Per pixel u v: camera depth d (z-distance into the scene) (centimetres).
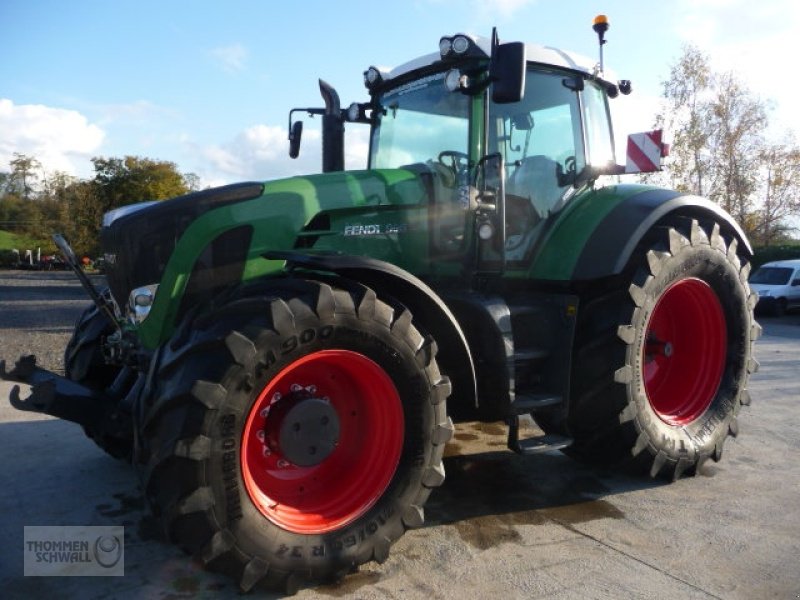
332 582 267
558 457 430
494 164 364
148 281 305
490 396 339
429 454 287
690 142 2067
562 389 363
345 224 336
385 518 277
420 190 364
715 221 430
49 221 3850
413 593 258
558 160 405
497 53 316
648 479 391
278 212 312
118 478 379
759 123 2095
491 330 335
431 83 390
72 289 2184
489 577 271
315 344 257
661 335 431
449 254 370
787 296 1511
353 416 295
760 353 877
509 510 343
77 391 306
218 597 254
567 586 264
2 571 272
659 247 382
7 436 458
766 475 400
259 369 245
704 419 410
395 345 275
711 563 284
